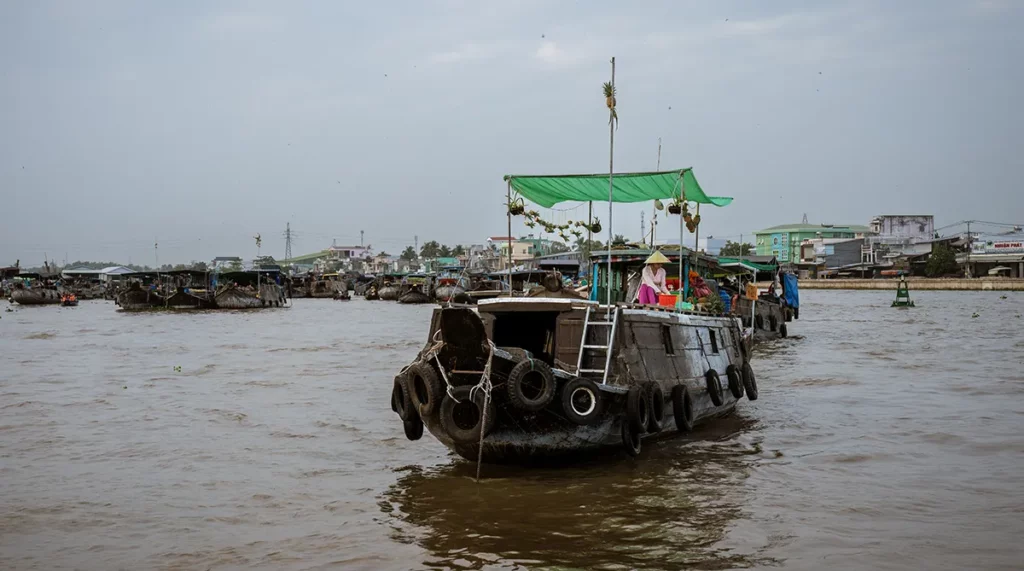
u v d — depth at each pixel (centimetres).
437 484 1098
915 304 5806
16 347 3012
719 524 931
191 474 1170
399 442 1345
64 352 2816
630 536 898
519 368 1032
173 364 2423
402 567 825
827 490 1057
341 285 9031
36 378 2123
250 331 3800
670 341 1332
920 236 11075
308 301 8306
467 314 1027
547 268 4028
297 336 3478
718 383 1466
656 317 1289
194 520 974
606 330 1180
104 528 950
